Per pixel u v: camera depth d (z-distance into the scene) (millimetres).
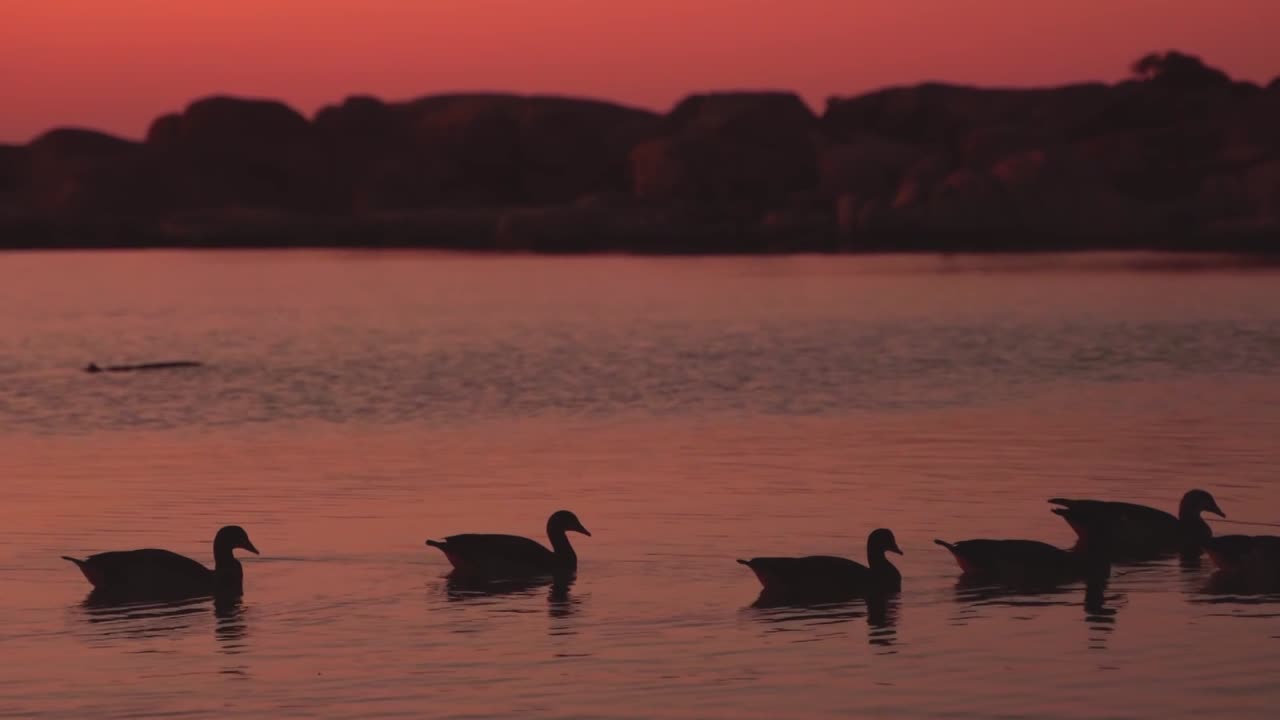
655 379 48281
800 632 17734
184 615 18781
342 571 21078
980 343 61594
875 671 16109
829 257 173250
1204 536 22281
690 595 19562
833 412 39281
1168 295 94062
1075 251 187125
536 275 132625
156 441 34688
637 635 17672
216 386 47000
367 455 32000
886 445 32719
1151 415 38000
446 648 17188
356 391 45344
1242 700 15023
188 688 15758
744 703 15109
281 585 20312
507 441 34000
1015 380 47531
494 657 16812
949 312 81312
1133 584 20078
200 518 24984
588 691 15547
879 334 66688
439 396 43812
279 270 149250
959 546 20438
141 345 64438
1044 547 20359
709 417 38344
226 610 19031
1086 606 18859
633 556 21828
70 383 48281
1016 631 17688
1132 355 55812
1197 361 53375
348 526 24203
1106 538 21250
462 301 95688
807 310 84188
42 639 17719
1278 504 25641
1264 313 77500
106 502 26484
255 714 14930
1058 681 15688
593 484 27906
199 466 30609
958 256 171375
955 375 49156
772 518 24516
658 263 159625
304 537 23359
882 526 23875
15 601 19516
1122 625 17906
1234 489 27062
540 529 23875
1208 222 199875
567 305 90562
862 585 19516
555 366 52875
